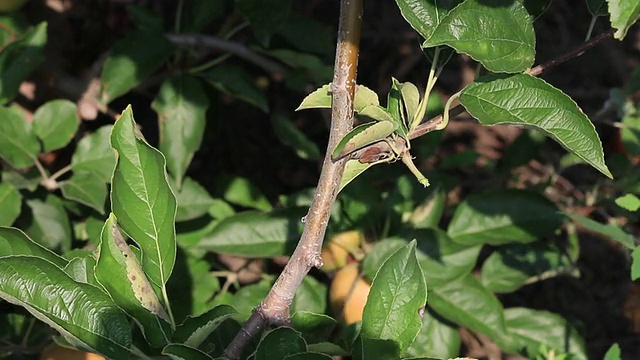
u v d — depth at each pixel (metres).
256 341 0.95
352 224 1.16
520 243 1.21
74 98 1.41
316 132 1.81
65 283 0.72
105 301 0.73
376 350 0.73
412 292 0.74
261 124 1.85
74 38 1.56
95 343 0.72
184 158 1.21
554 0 2.16
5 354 0.99
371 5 2.07
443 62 0.76
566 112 0.73
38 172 1.13
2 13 1.21
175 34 1.30
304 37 1.34
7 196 1.10
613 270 1.77
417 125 0.75
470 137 1.90
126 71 1.20
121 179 0.76
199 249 1.19
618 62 2.06
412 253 0.74
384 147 0.72
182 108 1.23
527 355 1.19
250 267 1.29
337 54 0.72
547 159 1.77
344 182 0.75
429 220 1.17
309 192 1.25
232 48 1.34
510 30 0.73
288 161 1.81
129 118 0.76
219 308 0.75
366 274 1.09
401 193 1.18
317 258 0.73
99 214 1.18
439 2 0.77
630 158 1.44
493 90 0.74
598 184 1.41
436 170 1.37
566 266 1.21
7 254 0.79
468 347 1.56
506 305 1.73
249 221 1.14
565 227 1.66
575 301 1.74
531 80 0.74
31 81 1.37
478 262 1.67
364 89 0.74
